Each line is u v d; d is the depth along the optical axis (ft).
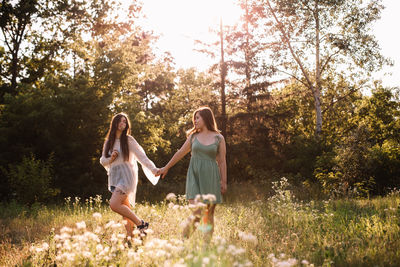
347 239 13.62
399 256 10.82
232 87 69.97
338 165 47.85
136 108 60.29
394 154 46.91
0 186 48.29
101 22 72.79
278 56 67.87
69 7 70.49
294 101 87.10
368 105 90.02
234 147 68.23
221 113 69.15
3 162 50.72
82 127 54.19
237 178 69.00
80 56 64.03
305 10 68.28
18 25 68.59
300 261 10.85
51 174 50.98
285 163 65.62
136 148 16.37
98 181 56.95
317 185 49.39
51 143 51.80
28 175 43.24
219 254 8.23
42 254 11.59
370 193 45.57
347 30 69.00
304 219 19.31
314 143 62.44
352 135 49.14
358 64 69.36
